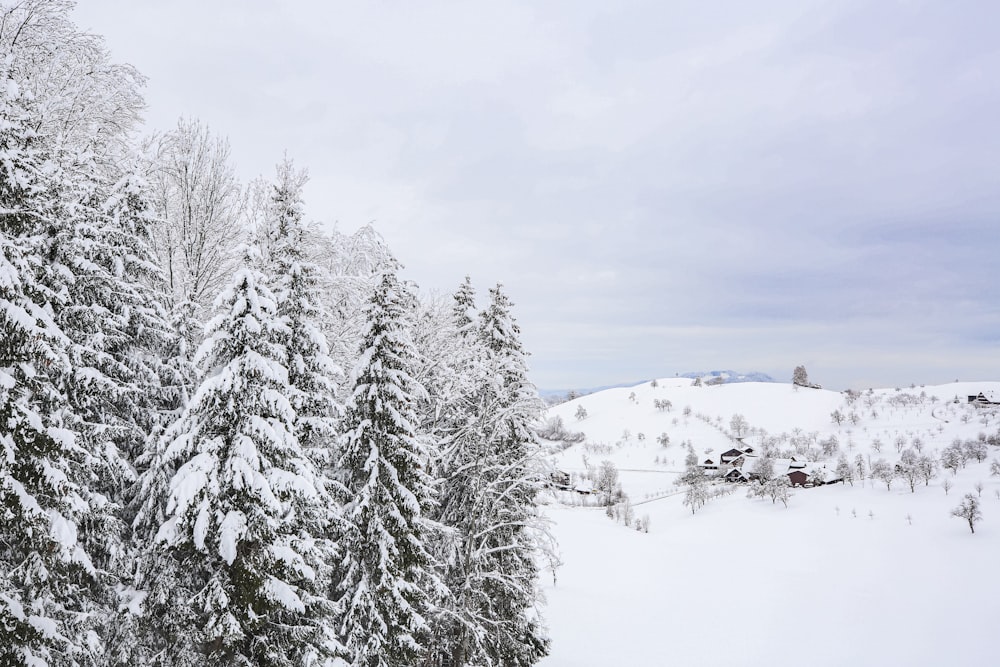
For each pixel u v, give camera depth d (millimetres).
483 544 19406
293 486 12211
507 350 22125
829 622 50031
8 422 9766
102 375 11680
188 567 12492
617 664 37625
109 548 11773
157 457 12312
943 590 58875
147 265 13312
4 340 9828
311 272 14883
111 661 11906
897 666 41562
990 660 42688
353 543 15961
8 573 10312
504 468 19422
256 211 21062
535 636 22406
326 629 13539
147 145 18547
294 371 14258
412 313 21859
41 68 17188
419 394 17078
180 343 13984
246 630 12031
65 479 10320
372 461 15664
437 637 18828
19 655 9773
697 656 40844
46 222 11430
